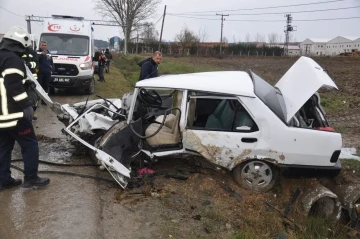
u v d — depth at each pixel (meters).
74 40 13.48
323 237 4.79
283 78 6.11
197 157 5.46
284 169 5.20
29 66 8.50
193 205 4.92
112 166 4.96
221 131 5.17
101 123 5.82
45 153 6.45
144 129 5.71
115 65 32.88
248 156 5.17
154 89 5.41
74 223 4.22
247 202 5.15
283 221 4.98
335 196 5.25
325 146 5.12
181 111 5.23
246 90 5.16
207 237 4.20
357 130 9.80
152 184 5.33
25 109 4.63
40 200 4.72
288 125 5.11
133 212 4.60
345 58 54.00
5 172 4.94
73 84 12.75
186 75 5.91
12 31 4.53
